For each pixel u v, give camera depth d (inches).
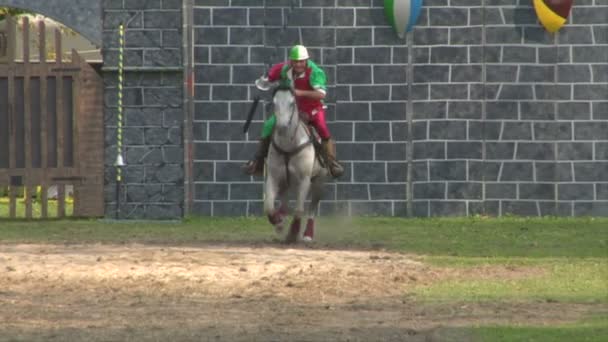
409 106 2999.5
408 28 2984.7
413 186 3002.0
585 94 3024.1
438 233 2628.0
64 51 3991.1
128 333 1339.8
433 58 2999.5
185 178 2987.2
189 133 2987.2
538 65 3014.3
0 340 1288.1
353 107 2992.1
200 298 1631.4
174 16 2906.0
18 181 2940.5
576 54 3016.7
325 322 1427.2
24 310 1514.5
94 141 2930.6
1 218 2957.7
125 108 2918.3
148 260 2036.2
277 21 2982.3
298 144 2298.2
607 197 3024.1
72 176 2930.6
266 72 2989.7
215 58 2982.3
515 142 3014.3
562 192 3021.7
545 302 1599.4
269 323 1417.3
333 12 2989.7
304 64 2303.2
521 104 3014.3
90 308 1536.7
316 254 2177.7
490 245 2380.7
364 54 2992.1
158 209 2925.7
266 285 1760.6
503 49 3006.9
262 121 2992.1
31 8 2908.5
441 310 1528.1
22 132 2938.0
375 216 2997.0
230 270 1916.8
